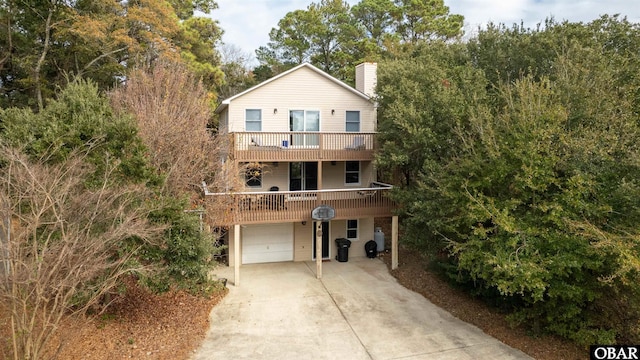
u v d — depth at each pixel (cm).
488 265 816
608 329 800
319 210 1324
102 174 833
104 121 902
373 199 1424
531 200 841
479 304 1088
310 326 953
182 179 1146
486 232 852
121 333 845
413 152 1324
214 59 2656
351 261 1549
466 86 1240
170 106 1407
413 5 3009
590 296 740
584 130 816
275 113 1571
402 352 825
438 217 1050
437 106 1250
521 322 927
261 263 1527
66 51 1908
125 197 783
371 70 1725
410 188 1341
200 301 1089
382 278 1338
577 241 729
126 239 801
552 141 841
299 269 1441
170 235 887
